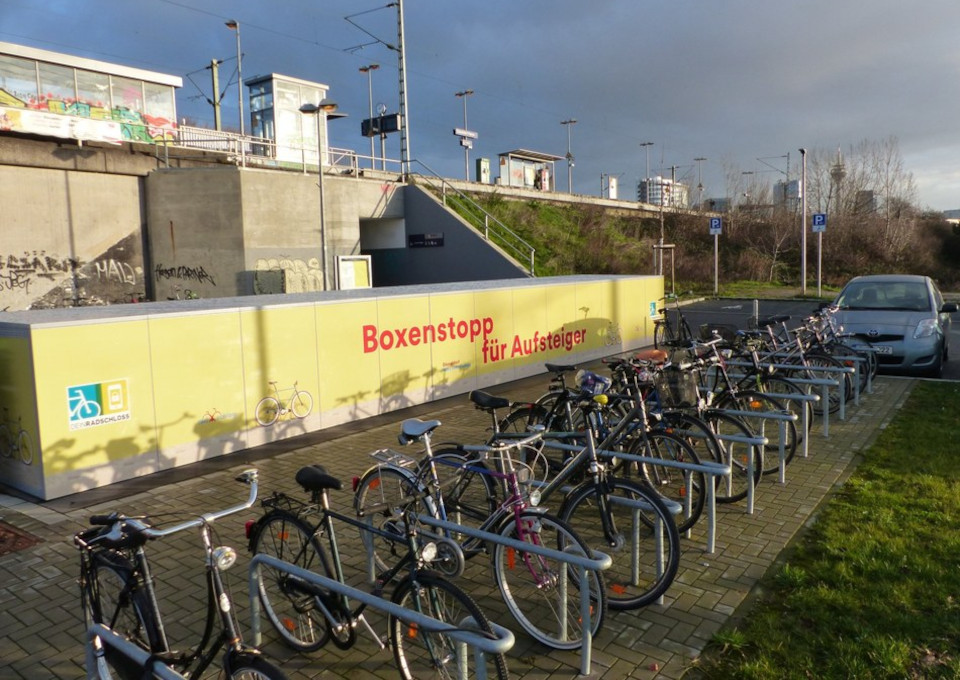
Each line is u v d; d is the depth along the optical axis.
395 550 4.32
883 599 4.20
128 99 24.09
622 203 38.56
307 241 21.02
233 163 23.00
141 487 6.66
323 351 8.74
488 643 2.59
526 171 37.12
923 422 8.44
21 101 21.69
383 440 8.26
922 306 12.12
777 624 4.00
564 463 6.17
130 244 20.36
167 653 2.95
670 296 28.08
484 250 22.58
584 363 13.65
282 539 4.10
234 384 7.78
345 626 3.75
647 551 4.99
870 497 5.91
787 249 44.62
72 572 4.93
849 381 9.82
